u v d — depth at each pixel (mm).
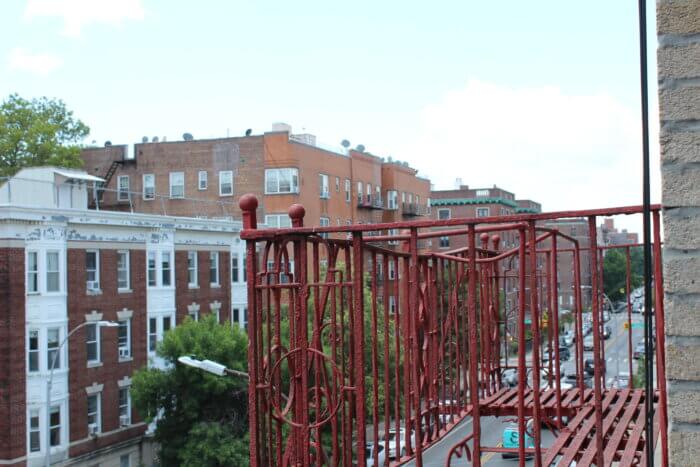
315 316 5070
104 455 30375
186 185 47969
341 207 50594
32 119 53281
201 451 26359
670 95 3664
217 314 37750
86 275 30016
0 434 26688
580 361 6719
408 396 5602
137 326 32531
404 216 59406
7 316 26719
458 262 7473
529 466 17484
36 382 27547
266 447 4996
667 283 3645
